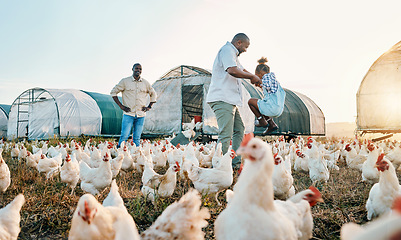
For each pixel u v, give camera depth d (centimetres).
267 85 640
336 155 1092
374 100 2156
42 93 2430
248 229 221
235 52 700
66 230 396
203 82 1923
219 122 717
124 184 659
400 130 2027
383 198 389
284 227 229
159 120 2100
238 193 238
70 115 2248
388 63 2119
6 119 3188
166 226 280
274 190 505
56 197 505
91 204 254
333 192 581
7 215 330
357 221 435
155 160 891
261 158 231
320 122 2902
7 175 542
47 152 1134
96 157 852
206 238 372
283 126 2241
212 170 547
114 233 264
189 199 293
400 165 925
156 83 2153
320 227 414
